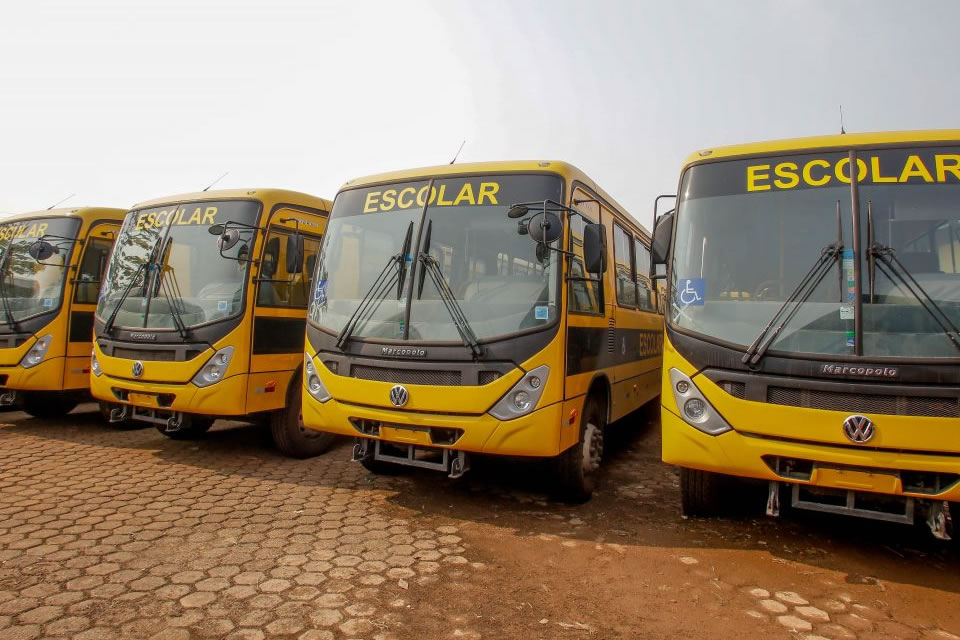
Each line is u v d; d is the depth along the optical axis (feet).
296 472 21.54
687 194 16.22
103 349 22.97
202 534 15.19
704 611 11.77
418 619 11.19
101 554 13.78
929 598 12.49
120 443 25.50
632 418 32.91
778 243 14.70
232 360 20.92
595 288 19.71
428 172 18.84
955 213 13.61
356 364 17.31
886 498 13.19
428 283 17.22
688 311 15.15
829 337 13.44
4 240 28.43
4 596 11.66
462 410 15.87
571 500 18.47
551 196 17.22
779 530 16.29
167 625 10.73
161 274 22.77
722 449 13.94
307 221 24.66
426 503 18.24
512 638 10.62
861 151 14.71
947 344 12.70
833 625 11.30
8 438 25.95
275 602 11.69
